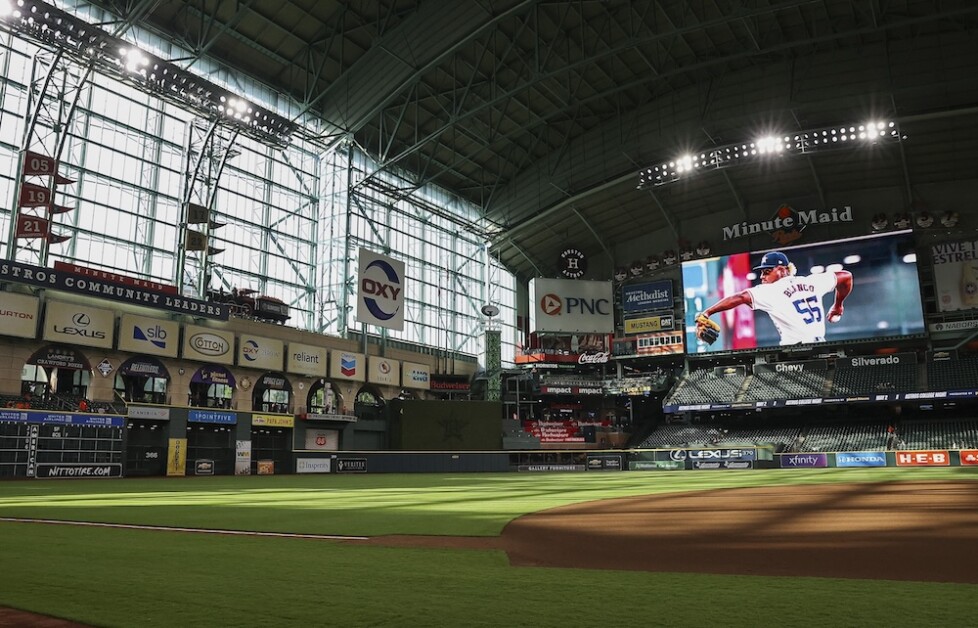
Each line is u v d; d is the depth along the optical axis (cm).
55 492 2075
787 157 4878
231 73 4309
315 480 3225
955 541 830
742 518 1169
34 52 3581
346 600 492
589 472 4678
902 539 855
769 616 436
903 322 4775
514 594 516
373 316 4634
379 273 4719
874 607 462
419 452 4734
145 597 501
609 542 877
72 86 3500
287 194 4831
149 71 3525
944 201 4972
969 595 502
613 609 461
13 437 3028
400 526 1098
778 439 4975
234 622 425
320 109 4812
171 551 773
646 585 555
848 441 4709
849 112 4475
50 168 3272
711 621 424
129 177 3916
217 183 3991
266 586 546
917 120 4375
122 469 3391
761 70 4584
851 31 3675
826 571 629
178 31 3919
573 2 3875
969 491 1808
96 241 3731
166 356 3759
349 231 4891
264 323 4303
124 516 1276
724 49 4412
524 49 4322
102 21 3647
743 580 579
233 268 4409
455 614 446
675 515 1249
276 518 1242
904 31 4256
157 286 3719
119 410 3500
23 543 841
